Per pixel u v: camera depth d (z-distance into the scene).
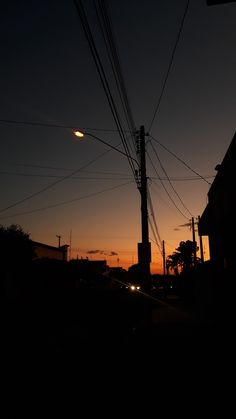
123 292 40.38
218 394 8.07
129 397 7.84
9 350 12.70
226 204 15.88
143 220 16.66
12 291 30.34
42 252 42.62
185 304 40.16
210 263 23.19
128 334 17.02
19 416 6.62
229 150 13.17
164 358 12.04
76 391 8.24
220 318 19.69
